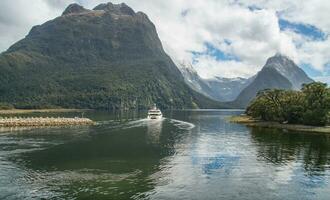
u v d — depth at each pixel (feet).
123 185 195.42
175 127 599.57
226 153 303.89
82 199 170.91
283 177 215.92
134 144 364.79
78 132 485.56
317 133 485.97
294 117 602.03
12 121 561.84
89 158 276.00
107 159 272.51
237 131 521.65
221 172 228.22
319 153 303.89
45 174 219.61
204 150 322.14
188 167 243.81
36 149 318.86
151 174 221.25
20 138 402.93
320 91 567.18
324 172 229.66
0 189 185.26
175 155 293.43
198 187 192.44
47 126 584.40
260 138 422.00
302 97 606.96
